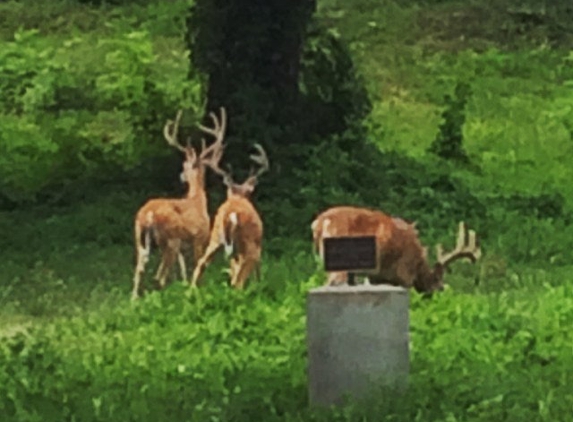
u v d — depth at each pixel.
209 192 23.02
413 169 25.88
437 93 33.00
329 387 10.78
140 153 27.83
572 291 16.27
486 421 10.55
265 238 21.30
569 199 25.75
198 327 14.31
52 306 17.08
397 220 15.41
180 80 31.31
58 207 24.14
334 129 25.73
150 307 15.48
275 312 14.79
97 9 36.78
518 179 27.55
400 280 15.40
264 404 10.99
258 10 24.50
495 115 31.44
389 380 10.78
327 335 10.79
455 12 37.66
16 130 28.84
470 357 12.88
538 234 22.06
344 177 24.19
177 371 12.53
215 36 24.44
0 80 31.45
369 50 35.47
